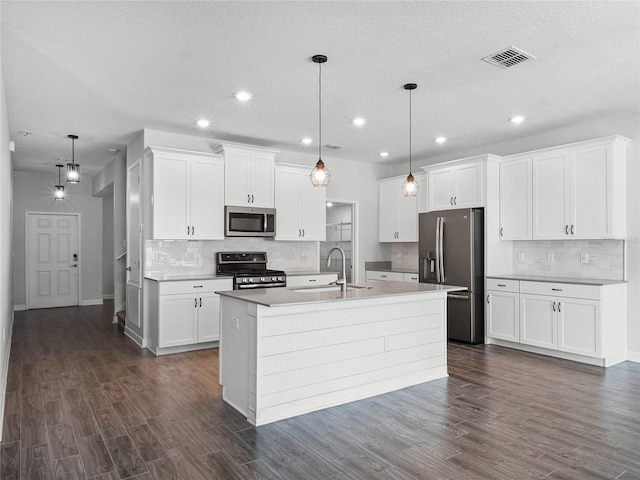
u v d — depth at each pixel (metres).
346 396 3.34
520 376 3.99
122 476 2.25
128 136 5.39
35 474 2.26
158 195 4.84
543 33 2.77
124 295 6.81
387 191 6.98
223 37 2.82
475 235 5.26
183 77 3.48
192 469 2.32
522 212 5.12
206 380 3.85
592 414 3.07
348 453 2.51
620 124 4.54
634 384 3.74
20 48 2.96
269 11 2.51
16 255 8.07
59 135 5.32
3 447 2.57
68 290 8.57
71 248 8.61
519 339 4.89
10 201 5.76
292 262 6.32
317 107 4.25
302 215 6.04
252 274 5.28
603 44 2.92
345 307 3.37
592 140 4.46
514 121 4.71
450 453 2.50
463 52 3.04
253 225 5.50
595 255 4.74
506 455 2.48
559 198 4.76
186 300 4.79
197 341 4.85
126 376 3.95
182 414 3.08
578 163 4.61
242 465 2.37
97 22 2.62
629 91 3.80
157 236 4.83
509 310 5.00
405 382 3.71
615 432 2.78
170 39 2.84
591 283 4.26
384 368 3.58
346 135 5.33
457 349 5.01
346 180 6.86
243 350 3.10
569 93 3.86
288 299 3.00
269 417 2.96
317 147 6.01
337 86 3.69
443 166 5.77
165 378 3.90
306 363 3.15
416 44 2.92
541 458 2.44
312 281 5.80
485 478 2.23
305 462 2.40
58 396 3.43
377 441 2.66
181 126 4.91
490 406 3.24
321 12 2.52
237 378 3.17
